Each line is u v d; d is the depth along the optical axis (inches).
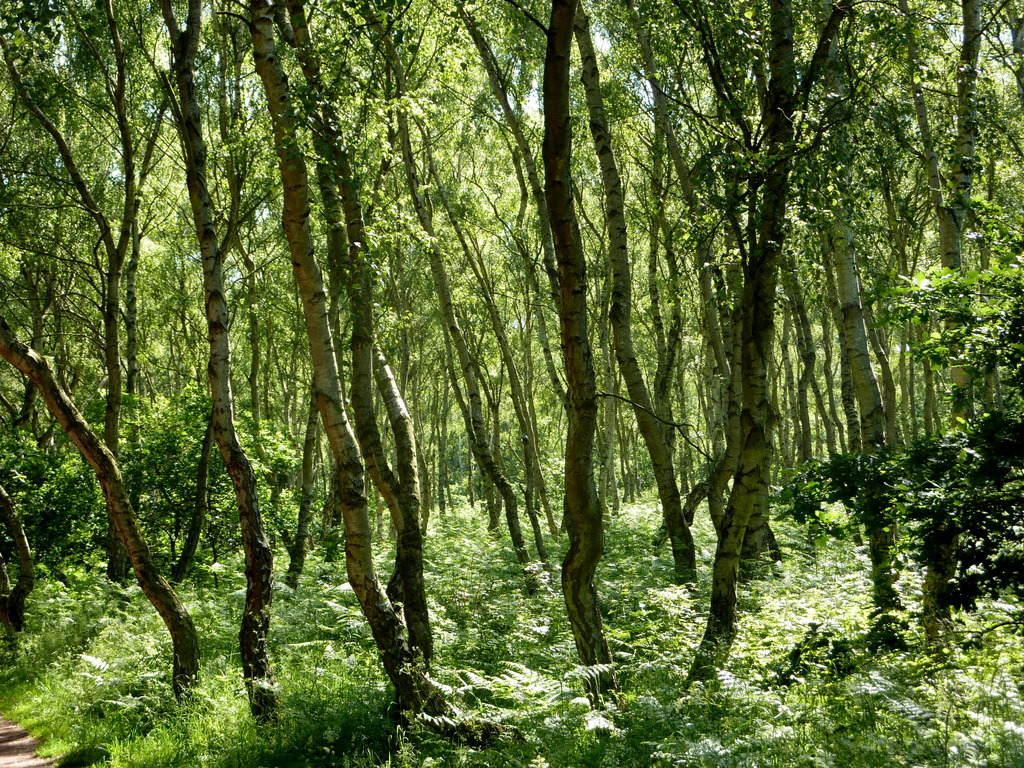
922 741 215.2
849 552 562.6
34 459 717.3
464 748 272.2
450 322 639.8
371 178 474.6
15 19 275.1
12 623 538.3
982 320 240.1
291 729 305.0
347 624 467.2
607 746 248.5
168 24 358.6
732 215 323.0
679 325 687.1
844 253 430.0
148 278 1087.0
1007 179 628.1
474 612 488.4
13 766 306.3
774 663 308.8
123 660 401.1
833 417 1117.1
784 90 323.0
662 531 671.1
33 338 889.5
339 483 308.5
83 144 845.8
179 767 285.1
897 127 353.4
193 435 731.4
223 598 558.3
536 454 943.7
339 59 328.2
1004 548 228.2
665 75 624.7
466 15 516.7
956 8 524.4
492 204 887.1
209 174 790.5
